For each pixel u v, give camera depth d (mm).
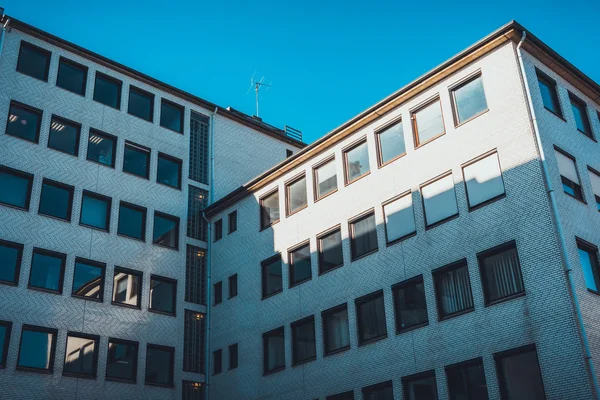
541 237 26734
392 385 30000
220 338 39812
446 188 30750
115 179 40188
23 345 33750
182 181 43375
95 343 36188
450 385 27969
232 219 42562
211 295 41562
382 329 31391
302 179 38438
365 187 34406
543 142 28500
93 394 34969
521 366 26016
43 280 35500
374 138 34719
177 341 39219
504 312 27016
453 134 31141
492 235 28344
